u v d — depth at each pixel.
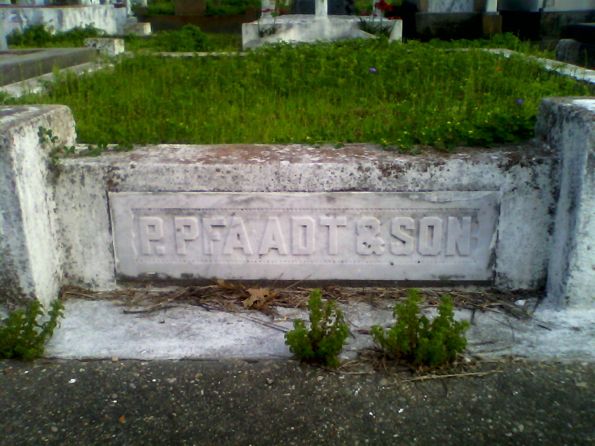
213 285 3.23
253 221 3.09
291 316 3.04
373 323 2.98
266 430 2.36
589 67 7.41
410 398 2.51
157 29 15.05
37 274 2.94
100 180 3.07
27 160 2.87
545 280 3.17
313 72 5.32
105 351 2.80
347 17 10.36
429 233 3.10
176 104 4.37
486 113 3.84
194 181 3.04
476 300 3.14
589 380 2.61
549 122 3.14
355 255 3.14
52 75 5.53
